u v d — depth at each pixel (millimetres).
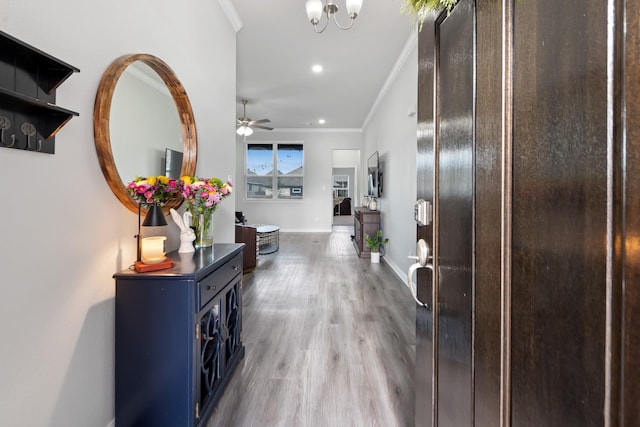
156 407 1390
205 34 2379
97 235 1322
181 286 1384
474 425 782
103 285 1356
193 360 1390
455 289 882
